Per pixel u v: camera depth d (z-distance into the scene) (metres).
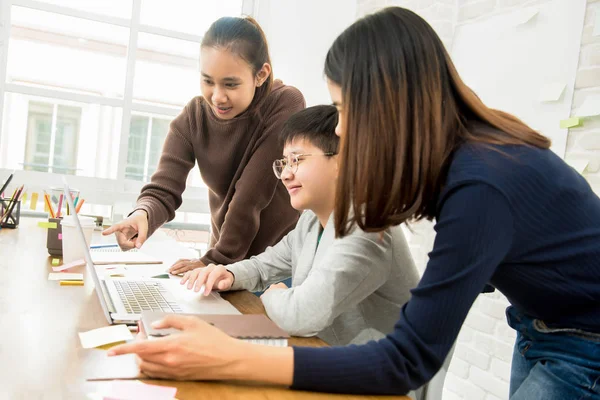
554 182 0.66
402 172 0.65
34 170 2.61
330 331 1.03
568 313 0.75
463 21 2.27
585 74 1.71
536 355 0.82
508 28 2.02
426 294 0.62
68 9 2.58
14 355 0.68
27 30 2.55
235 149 1.58
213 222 1.79
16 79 2.56
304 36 2.91
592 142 1.67
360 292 0.94
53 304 0.95
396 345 0.64
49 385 0.60
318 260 1.08
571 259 0.69
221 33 1.38
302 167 1.10
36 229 1.93
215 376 0.64
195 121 1.61
